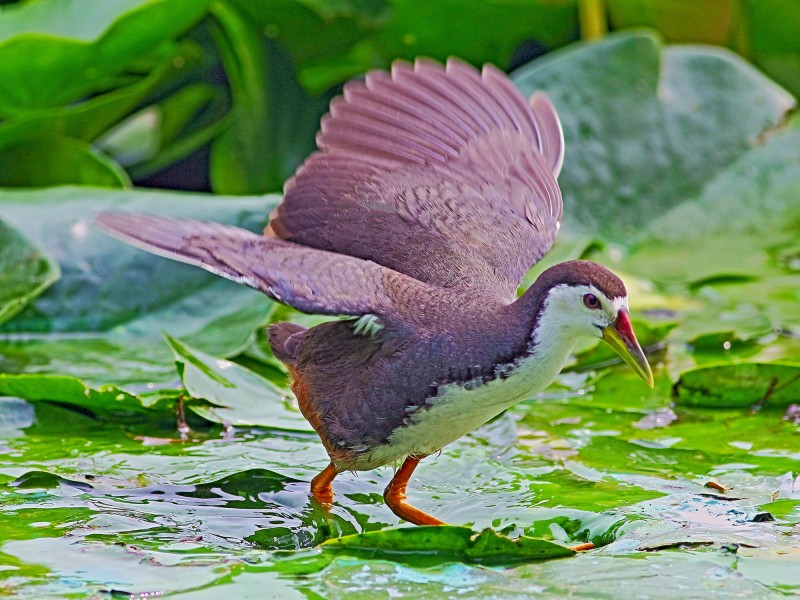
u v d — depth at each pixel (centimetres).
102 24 1373
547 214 984
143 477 947
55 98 1373
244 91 1555
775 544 823
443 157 982
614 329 859
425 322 862
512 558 801
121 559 805
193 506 904
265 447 1011
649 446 1015
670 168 1516
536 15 1567
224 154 1562
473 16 1547
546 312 855
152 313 1250
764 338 1242
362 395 872
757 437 1031
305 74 1573
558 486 939
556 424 1064
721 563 786
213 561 802
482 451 1010
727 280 1384
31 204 1302
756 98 1557
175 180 1614
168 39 1417
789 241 1473
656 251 1456
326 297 836
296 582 769
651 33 1551
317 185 951
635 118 1520
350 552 809
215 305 1248
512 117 1020
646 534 833
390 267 920
